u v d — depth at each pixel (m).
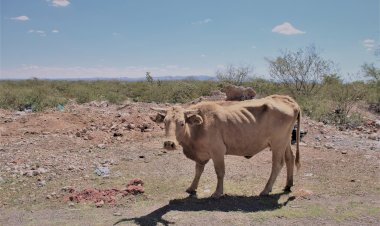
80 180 9.41
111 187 8.89
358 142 13.71
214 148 8.12
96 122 16.38
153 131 14.84
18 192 8.66
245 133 8.26
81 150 12.23
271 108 8.45
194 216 7.21
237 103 8.51
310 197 8.32
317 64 24.58
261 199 8.22
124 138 13.78
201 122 7.73
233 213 7.38
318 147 12.73
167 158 11.22
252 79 28.66
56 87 36.06
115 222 6.96
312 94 23.28
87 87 35.22
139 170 10.17
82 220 7.10
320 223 6.95
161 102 25.73
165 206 7.79
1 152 11.84
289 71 24.72
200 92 27.22
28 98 22.83
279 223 6.94
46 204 7.98
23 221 7.14
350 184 9.16
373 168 10.41
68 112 18.45
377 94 22.17
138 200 8.16
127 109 20.48
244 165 10.61
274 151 8.59
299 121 8.96
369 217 7.20
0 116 17.56
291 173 8.81
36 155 11.51
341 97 20.75
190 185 9.02
